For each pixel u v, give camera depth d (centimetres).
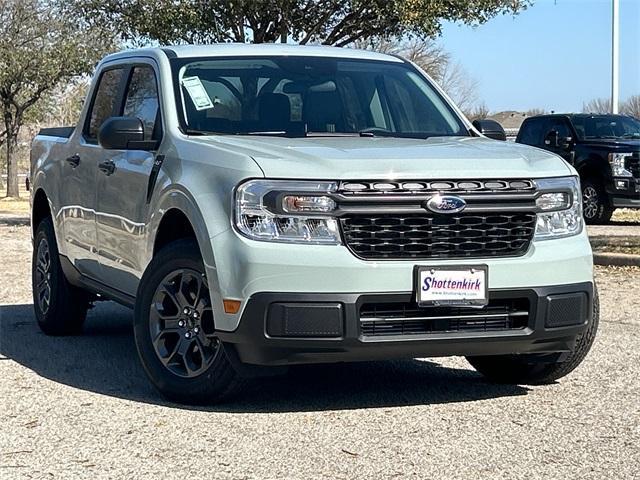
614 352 761
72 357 753
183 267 594
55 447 522
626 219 2158
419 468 486
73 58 3488
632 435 542
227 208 555
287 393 635
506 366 656
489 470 483
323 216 543
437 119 721
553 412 589
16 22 3488
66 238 797
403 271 545
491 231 565
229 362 573
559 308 579
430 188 554
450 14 2102
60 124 4347
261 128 664
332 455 505
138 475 477
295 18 2139
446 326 559
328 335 539
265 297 538
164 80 678
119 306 1020
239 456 504
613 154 1972
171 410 591
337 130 680
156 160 640
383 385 660
